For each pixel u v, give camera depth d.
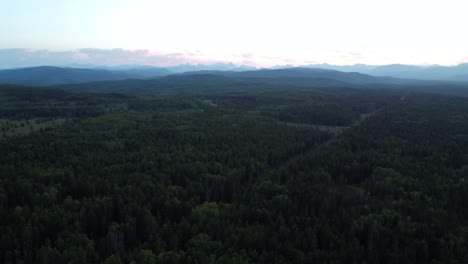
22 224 59.47
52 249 54.16
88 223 64.06
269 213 68.44
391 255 56.19
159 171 89.25
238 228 63.06
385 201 75.38
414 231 62.81
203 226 64.06
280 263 54.16
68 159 95.06
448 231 64.06
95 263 54.09
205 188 81.38
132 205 69.06
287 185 84.06
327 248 60.00
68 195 73.69
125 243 61.25
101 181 78.56
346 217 66.75
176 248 57.84
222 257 54.12
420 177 90.44
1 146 106.00
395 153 112.88
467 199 76.81
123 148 112.12
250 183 90.06
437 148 116.56
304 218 67.19
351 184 94.62
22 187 72.06
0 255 53.88
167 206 70.50
